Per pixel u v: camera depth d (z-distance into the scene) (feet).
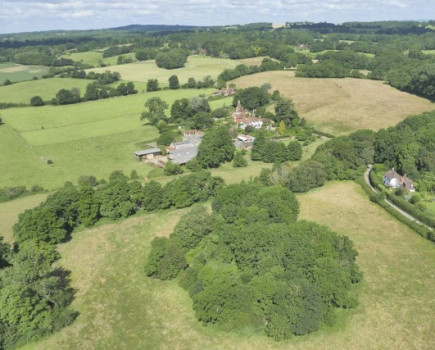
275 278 234.79
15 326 213.46
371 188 388.16
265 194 319.68
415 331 212.43
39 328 218.18
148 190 353.51
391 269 263.08
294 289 219.82
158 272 261.03
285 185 382.01
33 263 233.35
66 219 323.98
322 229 266.98
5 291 212.64
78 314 234.17
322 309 218.59
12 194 393.09
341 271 234.38
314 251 250.57
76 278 267.18
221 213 305.32
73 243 308.81
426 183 372.58
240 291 224.12
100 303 242.58
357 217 332.60
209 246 281.95
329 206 351.87
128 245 303.07
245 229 272.10
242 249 260.01
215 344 209.56
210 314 220.43
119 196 343.26
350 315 224.94
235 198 328.70
